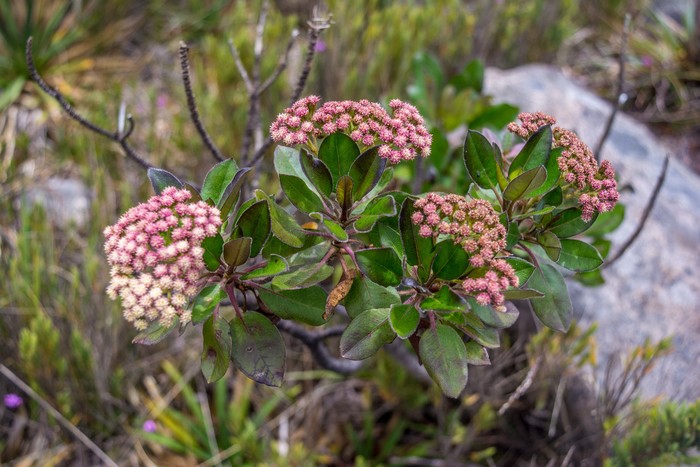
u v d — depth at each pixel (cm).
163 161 136
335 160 60
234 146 141
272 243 62
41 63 166
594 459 97
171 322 56
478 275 58
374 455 115
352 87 143
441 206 58
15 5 170
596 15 211
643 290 110
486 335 59
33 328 104
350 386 120
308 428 113
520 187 60
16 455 110
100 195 124
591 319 107
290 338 120
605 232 85
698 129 183
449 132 117
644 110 189
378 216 59
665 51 201
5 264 118
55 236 130
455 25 171
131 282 56
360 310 60
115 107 147
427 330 59
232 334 60
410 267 61
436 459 112
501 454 112
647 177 130
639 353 97
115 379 110
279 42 155
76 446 111
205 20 189
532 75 149
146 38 188
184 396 118
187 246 55
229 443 112
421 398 112
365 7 173
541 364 96
